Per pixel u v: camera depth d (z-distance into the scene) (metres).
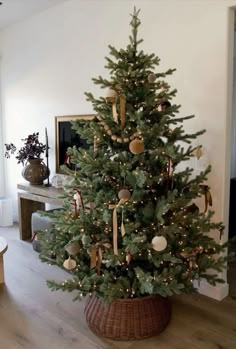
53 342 2.06
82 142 3.48
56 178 3.72
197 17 2.49
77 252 2.01
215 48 2.42
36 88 4.09
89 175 2.10
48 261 2.23
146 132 1.85
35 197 3.65
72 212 2.17
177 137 2.08
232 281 2.90
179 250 2.04
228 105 2.43
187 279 2.02
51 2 3.54
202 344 2.04
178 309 2.45
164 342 2.06
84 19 3.36
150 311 2.10
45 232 2.34
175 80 2.67
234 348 2.00
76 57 3.51
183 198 1.98
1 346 2.03
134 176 1.88
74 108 3.62
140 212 1.98
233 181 3.79
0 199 4.57
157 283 1.85
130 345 2.03
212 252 2.18
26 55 4.16
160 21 2.72
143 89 2.00
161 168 2.03
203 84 2.51
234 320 2.30
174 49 2.65
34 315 2.36
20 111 4.41
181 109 2.66
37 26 3.93
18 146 4.54
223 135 2.45
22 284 2.83
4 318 2.32
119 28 3.04
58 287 2.05
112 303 2.09
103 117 2.04
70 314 2.38
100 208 2.01
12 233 4.22
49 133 3.99
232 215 3.77
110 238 2.05
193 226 2.09
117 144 2.05
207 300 2.58
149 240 1.94
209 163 2.54
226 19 2.34
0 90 4.69
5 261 3.31
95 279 1.99
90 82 3.40
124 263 1.99
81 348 2.00
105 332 2.09
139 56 2.01
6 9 3.73
